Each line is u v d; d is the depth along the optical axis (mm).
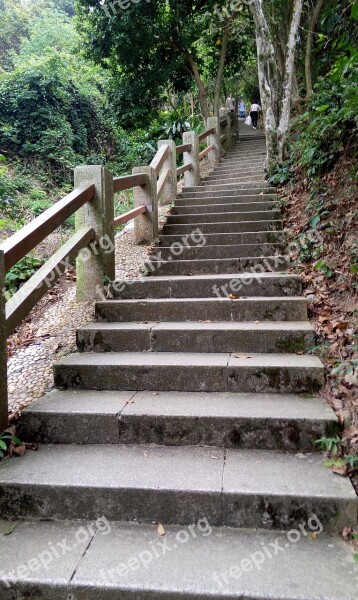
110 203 3262
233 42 10258
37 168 10898
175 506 1604
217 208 5023
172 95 13648
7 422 1966
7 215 5848
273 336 2445
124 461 1808
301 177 5055
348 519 1520
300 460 1775
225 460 1793
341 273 3018
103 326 2709
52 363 2471
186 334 2537
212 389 2232
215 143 8086
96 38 9016
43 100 11734
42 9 18844
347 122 3973
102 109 13906
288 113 6074
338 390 2062
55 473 1724
